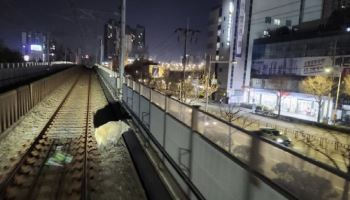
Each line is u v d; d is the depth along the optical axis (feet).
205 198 16.72
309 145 80.89
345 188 8.30
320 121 130.72
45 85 73.10
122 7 67.31
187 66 262.67
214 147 15.53
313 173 9.39
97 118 52.29
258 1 200.85
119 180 24.31
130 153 30.83
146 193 21.58
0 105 35.24
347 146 78.64
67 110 59.16
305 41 143.43
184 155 20.62
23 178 23.70
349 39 120.26
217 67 216.74
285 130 105.19
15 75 110.52
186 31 124.26
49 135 38.24
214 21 230.48
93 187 22.63
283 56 159.12
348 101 117.70
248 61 202.80
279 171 10.85
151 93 34.73
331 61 127.85
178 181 21.53
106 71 138.41
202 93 180.55
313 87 130.93
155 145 29.81
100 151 31.94
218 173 15.02
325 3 207.82
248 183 12.17
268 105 163.63
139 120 41.57
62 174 24.95
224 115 128.67
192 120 19.26
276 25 208.23
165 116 26.43
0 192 20.52
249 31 201.26
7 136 36.70
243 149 13.39
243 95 195.21
